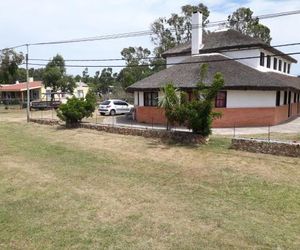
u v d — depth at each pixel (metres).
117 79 95.38
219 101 24.03
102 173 12.60
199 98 17.27
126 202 9.39
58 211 8.78
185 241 7.01
